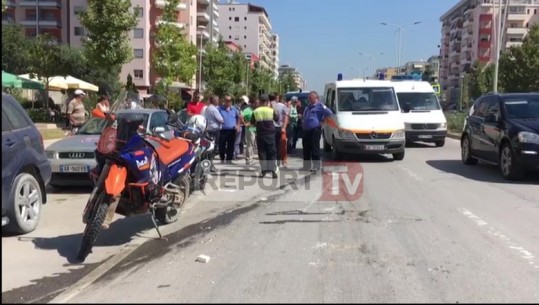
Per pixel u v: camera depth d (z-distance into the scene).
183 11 82.62
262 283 5.09
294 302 4.61
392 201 9.21
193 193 9.84
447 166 14.12
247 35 158.25
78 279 5.27
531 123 11.47
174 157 7.17
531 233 7.00
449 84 145.88
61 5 80.88
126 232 7.08
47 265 5.71
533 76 53.50
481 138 13.13
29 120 7.52
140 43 72.19
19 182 6.83
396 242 6.55
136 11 25.20
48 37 31.70
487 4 116.75
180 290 4.91
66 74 30.44
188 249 6.28
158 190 6.67
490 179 11.78
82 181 9.95
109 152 6.00
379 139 14.56
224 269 5.53
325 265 5.64
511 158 11.33
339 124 14.86
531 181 11.47
